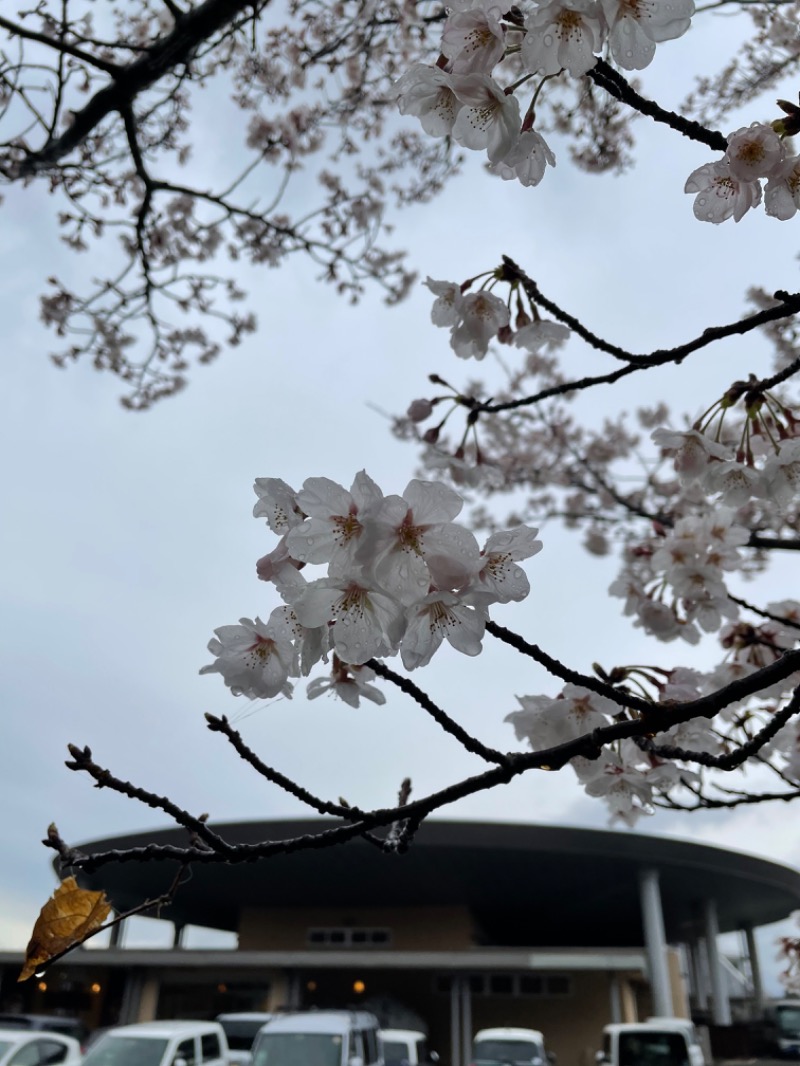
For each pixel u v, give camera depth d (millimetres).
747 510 5086
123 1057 8734
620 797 2059
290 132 6156
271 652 1411
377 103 5613
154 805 1245
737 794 2088
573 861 18984
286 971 18156
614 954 17812
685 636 2793
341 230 6410
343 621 1139
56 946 1160
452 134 1293
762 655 2779
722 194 1517
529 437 8391
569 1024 19266
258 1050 8406
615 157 5109
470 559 1127
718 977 22594
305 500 1129
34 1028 13156
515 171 1329
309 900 22469
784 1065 17672
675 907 25500
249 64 5262
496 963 17359
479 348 2289
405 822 1454
